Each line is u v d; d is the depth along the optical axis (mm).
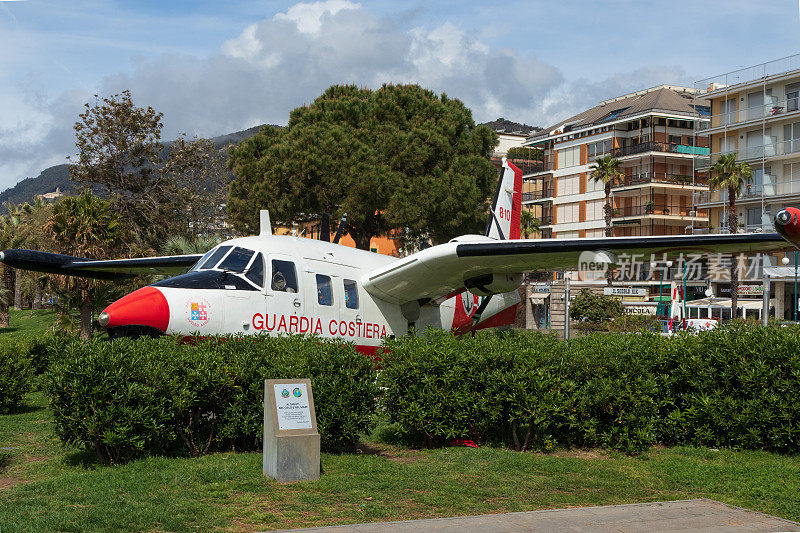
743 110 46312
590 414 8922
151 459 7473
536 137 67375
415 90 34719
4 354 12008
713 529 5496
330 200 30859
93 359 7305
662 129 55719
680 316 44156
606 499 6574
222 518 5629
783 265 39812
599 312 43312
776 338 9117
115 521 5402
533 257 11570
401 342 9242
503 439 9188
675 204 55344
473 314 16062
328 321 11734
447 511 6020
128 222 39562
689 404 9297
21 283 44906
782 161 44062
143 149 40688
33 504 5898
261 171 31766
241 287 10484
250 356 8211
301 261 11586
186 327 9695
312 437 7004
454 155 33250
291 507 6004
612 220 57000
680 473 7578
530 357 8844
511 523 5562
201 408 7906
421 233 33250
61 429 7375
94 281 26672
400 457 8391
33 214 47625
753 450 8938
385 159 31969
